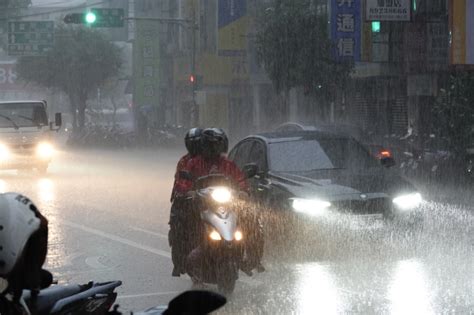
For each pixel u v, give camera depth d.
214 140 16.28
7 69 172.88
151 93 115.81
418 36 56.78
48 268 18.64
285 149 20.95
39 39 106.31
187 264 15.43
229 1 79.31
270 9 63.81
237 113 92.44
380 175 20.23
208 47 94.12
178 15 108.38
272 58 63.06
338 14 55.28
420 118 60.94
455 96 40.97
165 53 115.12
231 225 15.03
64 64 128.00
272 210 19.52
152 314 5.60
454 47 46.16
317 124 37.66
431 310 13.95
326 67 61.56
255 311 14.12
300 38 62.06
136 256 20.14
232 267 15.12
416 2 56.19
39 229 5.14
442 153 38.22
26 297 5.75
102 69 128.38
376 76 63.16
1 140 47.66
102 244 22.05
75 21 69.12
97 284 6.33
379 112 66.31
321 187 19.36
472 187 36.78
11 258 5.00
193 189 15.98
